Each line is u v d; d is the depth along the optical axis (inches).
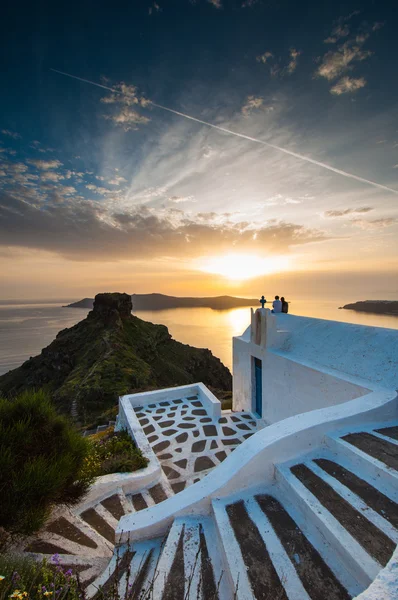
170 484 280.2
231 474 168.9
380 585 74.7
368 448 173.9
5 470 172.2
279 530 140.1
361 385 245.6
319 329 370.0
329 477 160.9
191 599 117.1
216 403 429.1
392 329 291.0
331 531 124.4
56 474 183.5
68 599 116.1
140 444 323.6
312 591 109.7
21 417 209.9
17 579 117.9
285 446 180.1
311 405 307.9
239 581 114.8
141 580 139.6
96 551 175.0
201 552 139.3
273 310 501.7
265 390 398.6
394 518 129.7
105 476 259.8
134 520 165.2
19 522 167.0
